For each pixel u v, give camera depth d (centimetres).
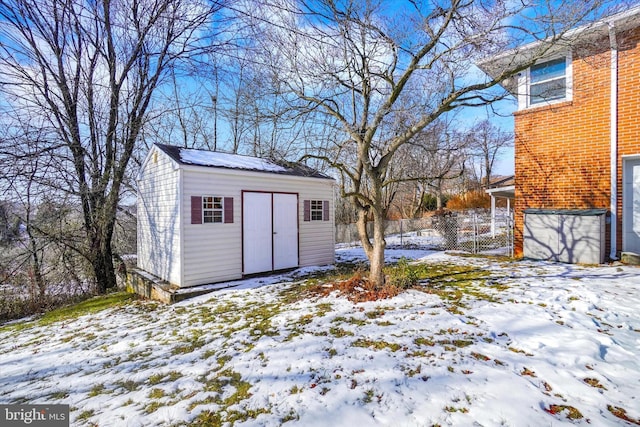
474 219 1106
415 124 531
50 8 973
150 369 365
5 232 980
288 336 415
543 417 226
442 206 2636
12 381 380
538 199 843
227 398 284
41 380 373
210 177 754
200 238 738
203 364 360
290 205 907
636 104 696
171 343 445
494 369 293
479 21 453
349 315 470
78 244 1092
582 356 308
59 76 1030
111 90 1073
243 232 808
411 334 383
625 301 459
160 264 812
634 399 246
